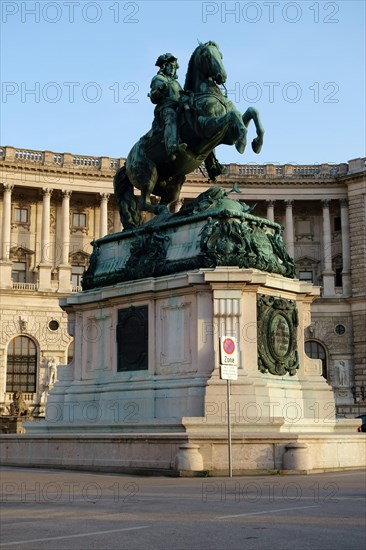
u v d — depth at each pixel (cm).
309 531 838
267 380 1833
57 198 8506
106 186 8375
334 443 1697
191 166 2106
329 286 8444
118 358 1973
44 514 988
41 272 7962
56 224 8494
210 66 1991
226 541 777
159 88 2062
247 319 1812
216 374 1744
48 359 7706
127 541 777
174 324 1866
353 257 8419
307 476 1527
